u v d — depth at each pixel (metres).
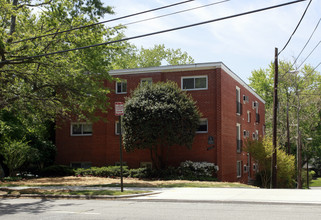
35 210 10.59
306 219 8.65
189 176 23.39
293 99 48.97
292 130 47.88
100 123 28.48
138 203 12.12
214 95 25.50
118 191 14.99
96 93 21.61
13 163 24.55
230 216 9.13
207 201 12.38
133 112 22.83
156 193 14.79
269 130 48.38
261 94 55.97
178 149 25.84
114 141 27.81
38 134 27.67
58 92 22.92
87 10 20.73
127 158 27.30
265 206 11.12
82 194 14.23
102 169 25.39
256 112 39.00
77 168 27.25
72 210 10.44
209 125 25.41
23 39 17.72
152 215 9.35
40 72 19.75
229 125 27.33
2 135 24.62
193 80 26.28
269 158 25.98
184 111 22.77
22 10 19.09
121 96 27.86
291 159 29.06
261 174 27.19
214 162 25.03
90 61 20.91
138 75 27.48
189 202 12.36
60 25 19.48
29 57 16.53
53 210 10.51
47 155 28.03
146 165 26.83
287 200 12.17
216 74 25.55
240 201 12.06
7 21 20.00
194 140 25.62
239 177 29.98
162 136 22.47
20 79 20.17
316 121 51.03
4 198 14.44
